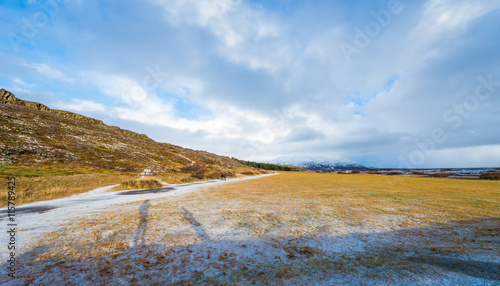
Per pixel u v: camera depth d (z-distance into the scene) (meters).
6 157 32.25
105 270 4.84
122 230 7.84
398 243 6.74
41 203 13.63
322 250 6.16
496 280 4.17
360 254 5.84
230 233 7.67
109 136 77.38
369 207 12.74
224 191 21.28
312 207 12.67
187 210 11.57
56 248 6.09
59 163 37.66
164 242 6.70
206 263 5.25
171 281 4.36
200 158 96.88
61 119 75.94
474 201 15.04
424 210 11.88
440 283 4.12
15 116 56.94
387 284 4.13
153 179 30.25
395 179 46.28
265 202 14.41
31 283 4.23
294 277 4.49
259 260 5.45
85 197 16.42
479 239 7.01
